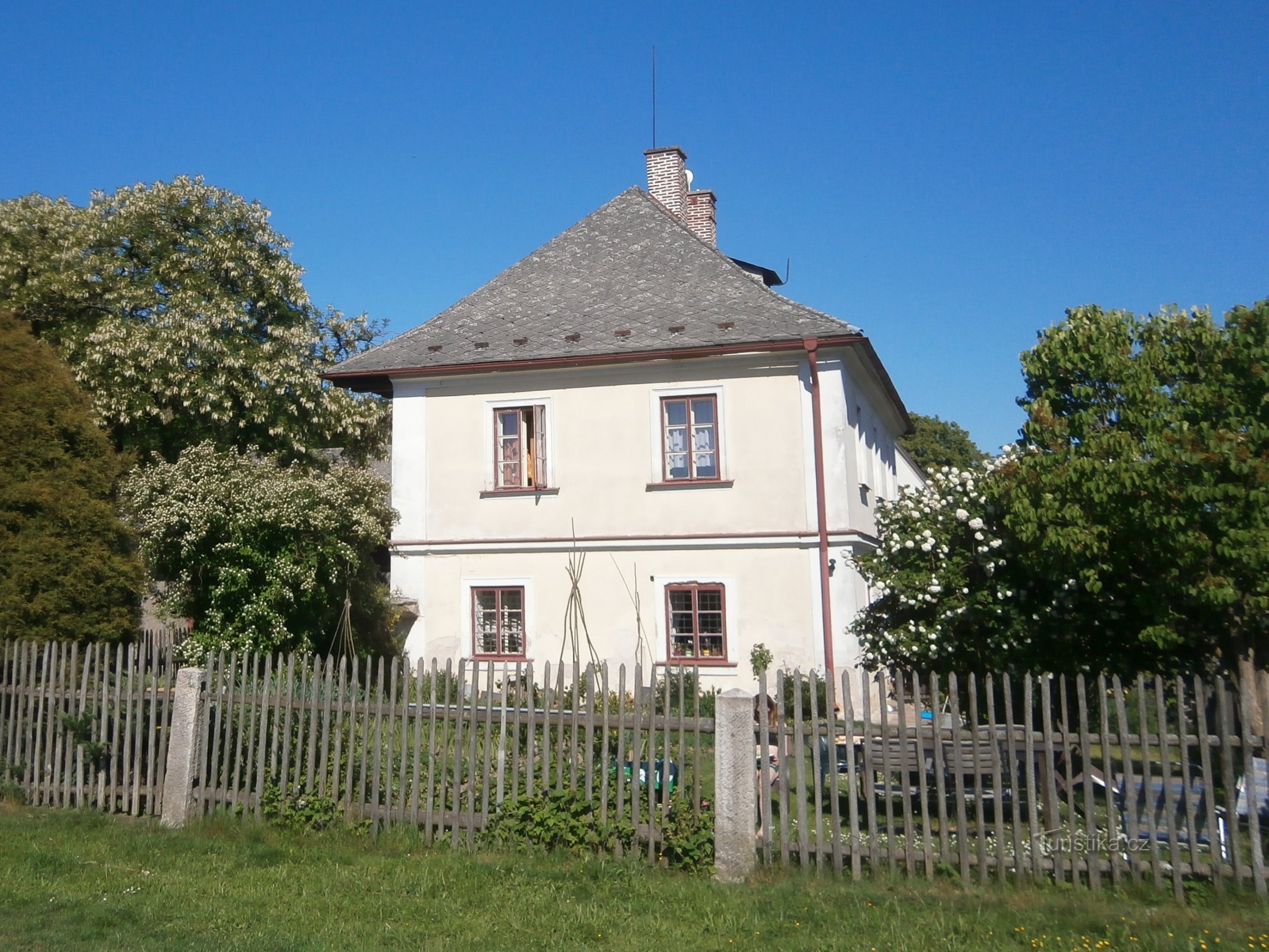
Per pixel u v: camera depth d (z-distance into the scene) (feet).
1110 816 23.52
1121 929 21.01
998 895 23.32
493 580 62.95
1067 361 32.78
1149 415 30.91
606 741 26.84
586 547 61.57
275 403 81.15
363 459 93.61
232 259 83.41
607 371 62.13
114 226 81.46
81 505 37.01
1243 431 29.50
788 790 25.49
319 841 28.55
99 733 33.12
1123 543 30.99
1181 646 32.65
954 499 37.17
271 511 52.60
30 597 35.78
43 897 23.77
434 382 65.21
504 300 69.82
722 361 60.08
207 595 54.29
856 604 59.21
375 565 62.28
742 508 59.21
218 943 20.77
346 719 29.81
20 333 39.32
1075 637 34.24
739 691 26.04
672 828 25.93
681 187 81.92
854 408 62.64
